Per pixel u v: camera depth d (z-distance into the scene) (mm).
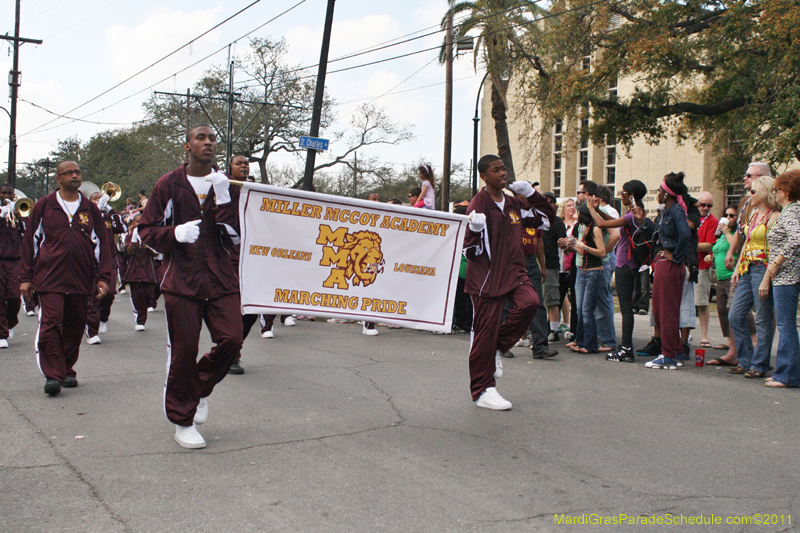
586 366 6941
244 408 5039
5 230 8133
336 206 4746
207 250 4074
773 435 4480
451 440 4297
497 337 5121
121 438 4258
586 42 19938
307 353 7594
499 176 4992
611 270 7738
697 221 7273
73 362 5777
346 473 3666
